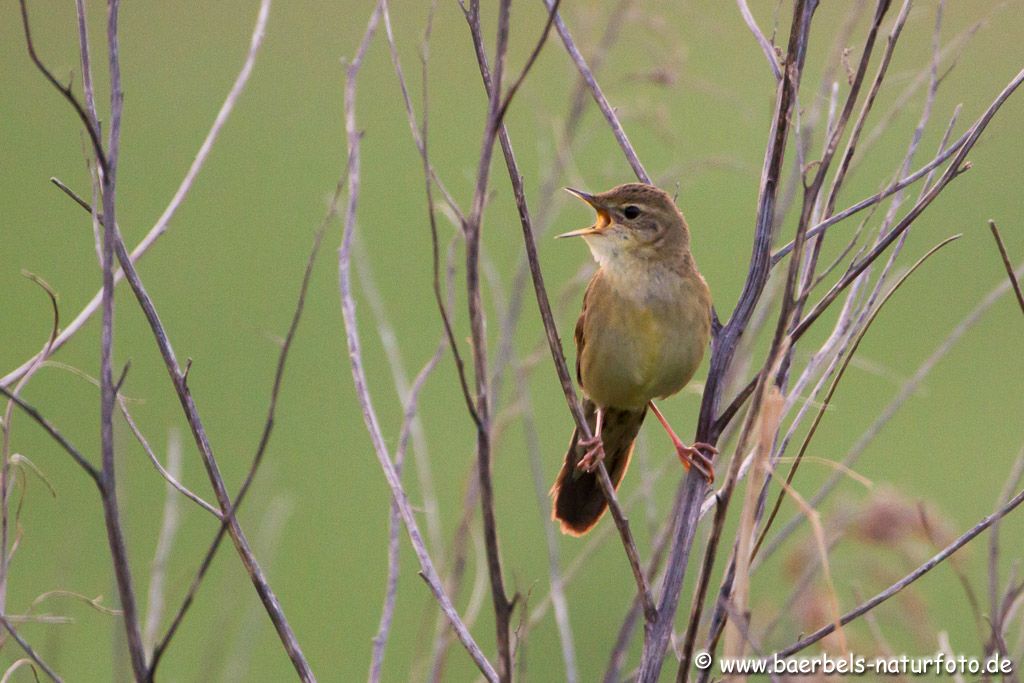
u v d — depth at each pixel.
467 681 11.74
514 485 14.77
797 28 5.76
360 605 13.54
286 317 17.72
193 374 16.59
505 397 9.32
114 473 4.81
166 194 20.28
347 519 14.68
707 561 5.23
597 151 17.69
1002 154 20.20
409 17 19.48
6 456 5.61
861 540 7.38
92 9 19.12
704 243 19.25
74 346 16.95
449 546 7.34
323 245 19.19
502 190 14.81
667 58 8.77
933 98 6.45
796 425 6.02
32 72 22.30
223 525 4.86
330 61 23.41
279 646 12.91
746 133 17.95
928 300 18.45
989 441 15.79
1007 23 21.95
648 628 5.75
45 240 19.38
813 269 6.04
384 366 16.97
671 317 7.74
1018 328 17.95
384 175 20.41
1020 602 6.29
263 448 4.96
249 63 6.29
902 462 15.35
